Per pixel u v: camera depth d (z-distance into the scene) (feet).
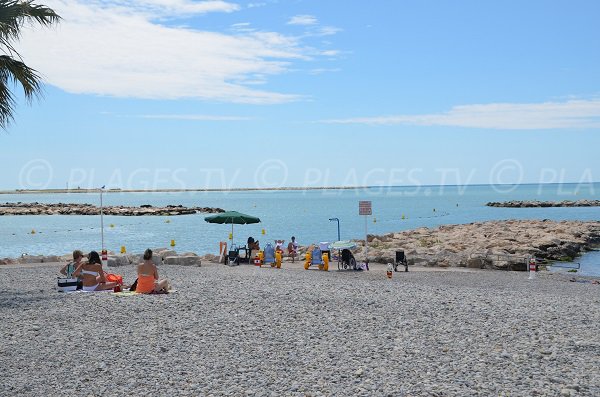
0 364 32.24
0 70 58.08
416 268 95.14
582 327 41.50
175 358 33.32
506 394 26.73
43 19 59.21
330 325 41.93
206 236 183.52
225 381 29.14
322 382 28.81
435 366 31.42
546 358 32.83
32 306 49.26
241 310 47.57
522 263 94.27
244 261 100.78
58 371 30.94
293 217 285.64
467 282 76.48
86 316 45.06
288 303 50.85
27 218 324.80
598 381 28.53
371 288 61.67
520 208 394.32
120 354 34.17
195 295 55.16
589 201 420.77
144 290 56.29
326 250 98.99
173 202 599.16
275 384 28.60
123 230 216.54
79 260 62.75
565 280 81.10
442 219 271.49
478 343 36.55
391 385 28.19
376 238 143.13
